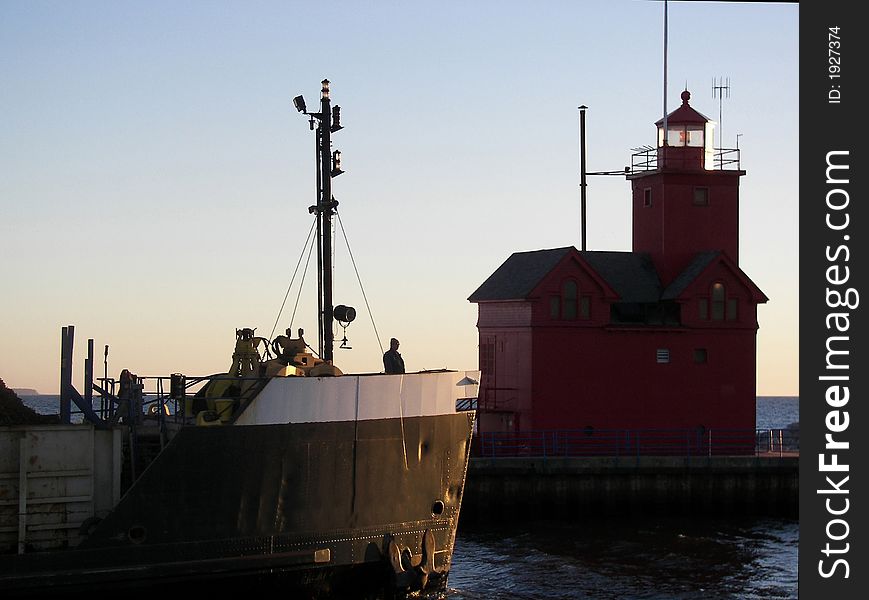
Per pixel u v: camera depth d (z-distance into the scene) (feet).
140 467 91.81
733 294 183.42
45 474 84.07
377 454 93.35
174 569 85.15
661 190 189.98
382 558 93.35
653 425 179.22
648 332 179.93
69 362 92.94
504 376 183.52
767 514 166.40
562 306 176.35
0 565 81.56
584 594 111.75
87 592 83.10
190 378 91.30
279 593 89.45
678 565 127.24
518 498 161.79
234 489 87.20
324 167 107.65
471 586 114.62
